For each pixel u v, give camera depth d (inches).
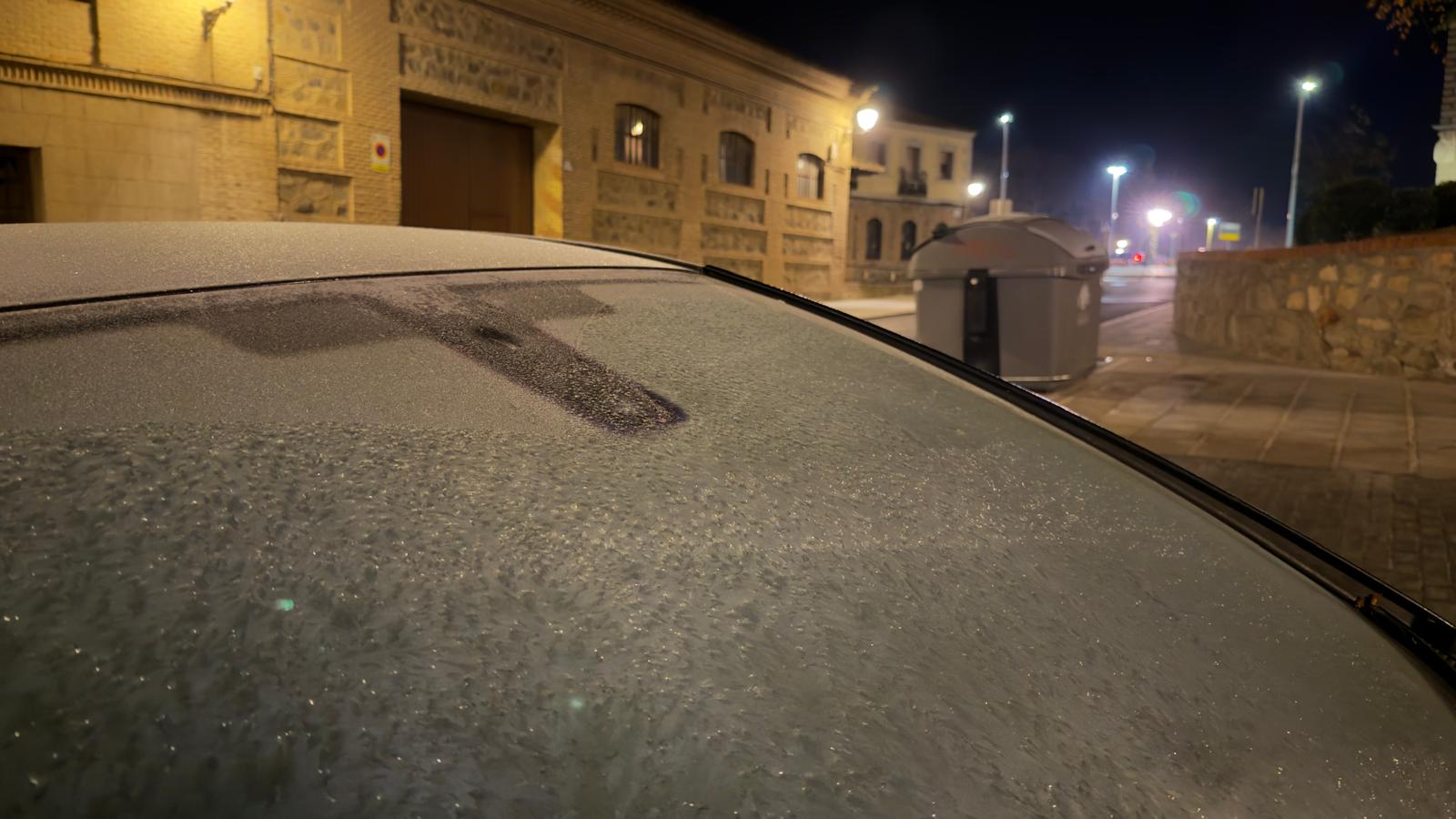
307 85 405.1
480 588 22.5
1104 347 492.4
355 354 31.2
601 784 18.9
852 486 32.9
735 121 705.0
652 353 39.5
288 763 17.4
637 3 577.3
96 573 19.6
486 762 18.5
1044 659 27.0
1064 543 34.7
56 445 22.9
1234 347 472.1
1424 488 190.2
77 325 28.2
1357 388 333.1
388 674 19.6
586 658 21.5
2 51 312.7
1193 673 29.3
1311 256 408.5
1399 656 36.5
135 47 345.4
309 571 21.5
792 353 45.2
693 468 30.7
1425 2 377.1
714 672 22.2
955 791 21.2
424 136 485.7
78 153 336.8
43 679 17.3
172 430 24.7
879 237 1774.1
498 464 27.5
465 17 477.1
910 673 24.3
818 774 20.5
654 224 636.1
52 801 15.8
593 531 25.7
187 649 18.7
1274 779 25.8
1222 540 41.0
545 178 550.6
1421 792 27.6
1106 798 22.7
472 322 36.5
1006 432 43.9
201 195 372.8
